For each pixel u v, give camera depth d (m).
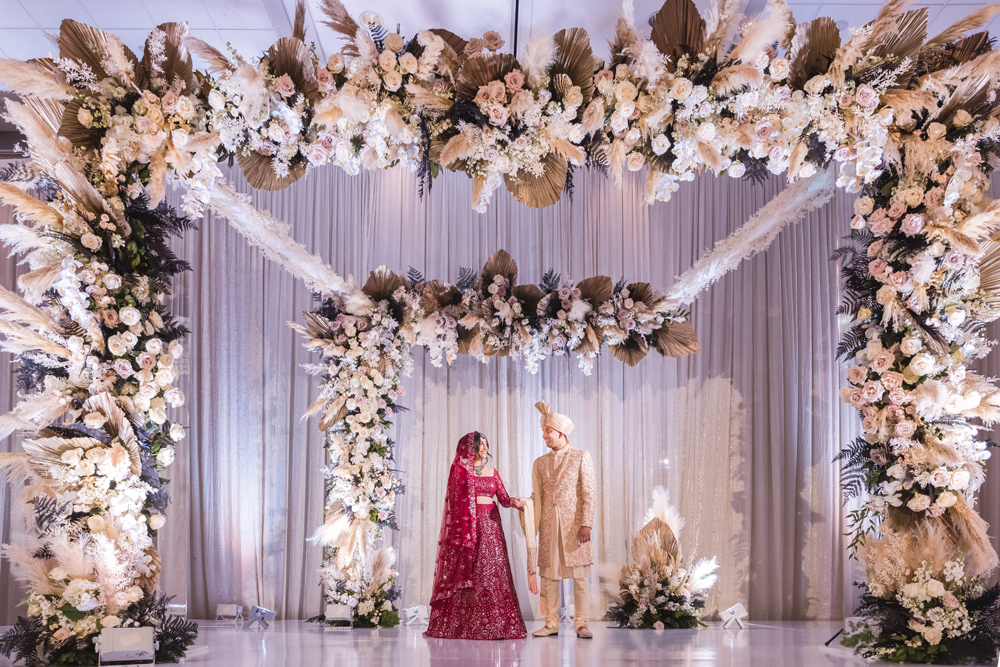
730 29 3.99
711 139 4.07
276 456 6.77
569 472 5.78
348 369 6.15
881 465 4.35
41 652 3.86
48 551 3.96
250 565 6.64
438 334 5.97
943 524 4.21
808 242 7.07
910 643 4.12
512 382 6.93
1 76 3.78
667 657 4.46
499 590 5.56
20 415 3.89
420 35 4.05
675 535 6.46
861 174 4.19
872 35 4.05
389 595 6.27
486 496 5.76
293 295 6.95
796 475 6.86
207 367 6.80
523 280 7.05
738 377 6.96
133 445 4.02
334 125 4.07
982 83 4.14
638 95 4.11
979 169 4.27
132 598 3.93
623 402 6.95
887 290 4.27
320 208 7.09
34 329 3.99
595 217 7.13
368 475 6.02
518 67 4.11
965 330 4.36
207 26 5.38
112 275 4.01
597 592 6.63
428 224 7.10
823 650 4.77
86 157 4.06
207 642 5.09
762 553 6.76
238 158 4.16
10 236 3.85
